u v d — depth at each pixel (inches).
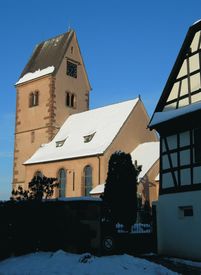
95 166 1777.8
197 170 904.3
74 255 780.6
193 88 968.9
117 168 1202.0
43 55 2404.0
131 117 1936.5
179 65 1021.2
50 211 861.8
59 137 2146.9
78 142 1988.2
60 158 1913.1
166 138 1008.9
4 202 839.1
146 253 1002.7
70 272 658.8
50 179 958.4
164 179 1002.1
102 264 702.5
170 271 699.4
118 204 1167.6
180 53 1013.8
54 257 758.5
